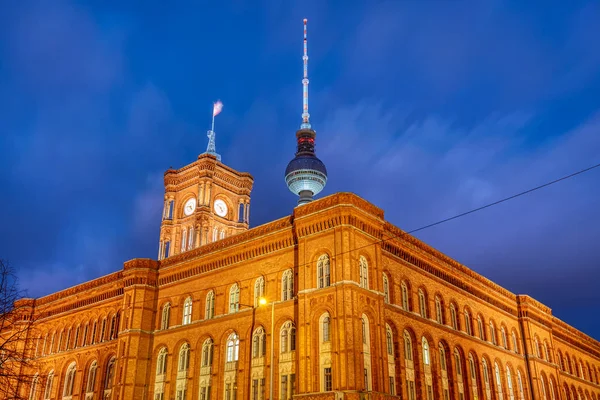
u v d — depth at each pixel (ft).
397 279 164.04
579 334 290.56
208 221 284.41
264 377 153.38
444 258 191.11
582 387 275.18
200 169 296.10
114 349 196.44
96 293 214.28
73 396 204.54
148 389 183.32
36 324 235.61
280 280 159.43
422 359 163.32
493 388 195.62
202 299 180.75
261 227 169.07
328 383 134.21
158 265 200.75
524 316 233.14
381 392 134.82
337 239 143.54
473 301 203.00
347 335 132.57
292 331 150.82
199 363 173.27
